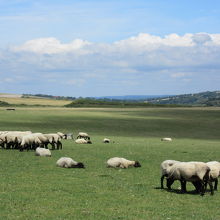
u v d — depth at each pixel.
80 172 27.34
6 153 38.97
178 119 113.69
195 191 21.78
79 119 106.62
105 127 92.25
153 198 19.66
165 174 22.14
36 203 17.75
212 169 22.03
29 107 172.50
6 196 18.94
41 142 42.97
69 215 15.85
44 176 25.06
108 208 17.23
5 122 92.88
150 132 86.19
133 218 15.69
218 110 154.62
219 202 19.27
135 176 26.52
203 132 87.88
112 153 41.19
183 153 42.81
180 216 16.28
